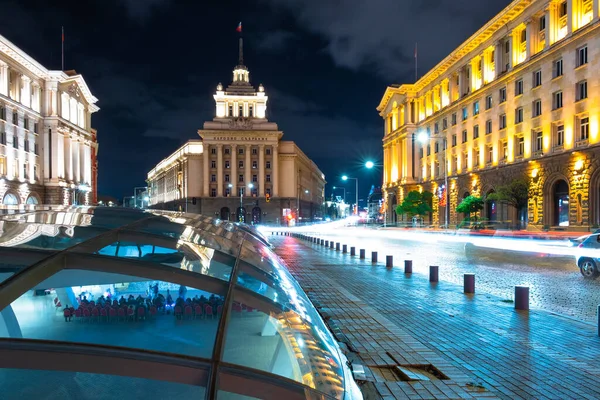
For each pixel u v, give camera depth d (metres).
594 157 30.72
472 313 9.67
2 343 2.37
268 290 4.30
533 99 38.06
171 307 4.94
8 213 5.52
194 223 6.36
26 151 53.91
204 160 92.94
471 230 41.09
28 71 54.69
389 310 9.96
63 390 3.23
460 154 51.94
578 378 5.79
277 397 2.69
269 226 88.38
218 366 2.64
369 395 5.14
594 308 10.27
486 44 46.12
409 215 62.19
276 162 93.81
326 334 4.35
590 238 15.12
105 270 3.50
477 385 5.48
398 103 67.75
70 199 62.75
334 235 51.25
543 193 36.38
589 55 31.39
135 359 2.51
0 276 3.43
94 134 90.00
